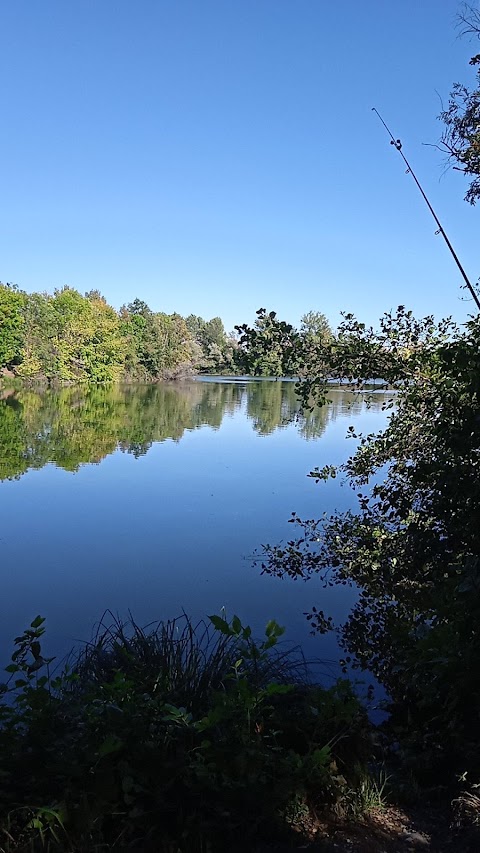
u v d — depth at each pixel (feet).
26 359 151.23
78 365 163.43
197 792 7.30
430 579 13.80
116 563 24.31
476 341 11.00
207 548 26.37
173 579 22.66
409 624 13.82
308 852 7.08
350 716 8.94
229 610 19.75
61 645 17.01
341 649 16.49
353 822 7.80
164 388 167.32
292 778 7.84
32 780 7.10
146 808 7.14
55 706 8.09
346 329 14.58
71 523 30.35
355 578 18.38
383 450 16.46
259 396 139.95
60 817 6.70
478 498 10.40
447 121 13.51
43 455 50.85
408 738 10.36
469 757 9.00
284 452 53.26
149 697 8.88
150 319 216.33
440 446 12.74
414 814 8.27
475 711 9.57
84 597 20.83
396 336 14.58
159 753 7.41
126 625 17.47
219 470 44.78
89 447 55.83
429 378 14.06
